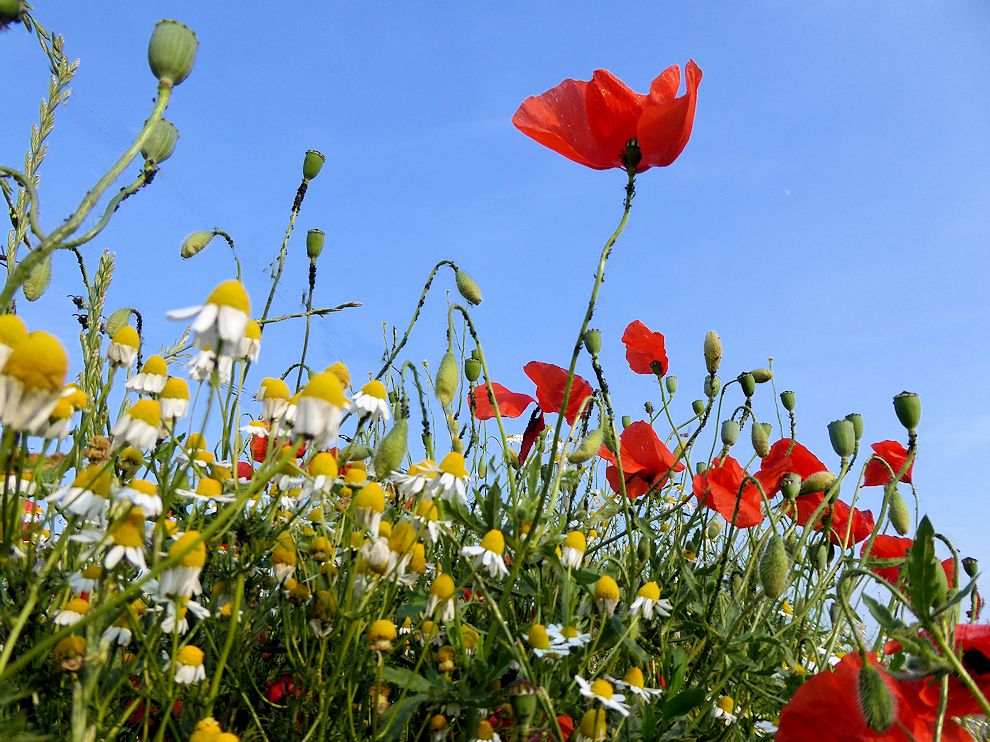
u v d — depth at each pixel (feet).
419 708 1.60
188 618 1.54
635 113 1.67
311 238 1.98
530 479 1.81
